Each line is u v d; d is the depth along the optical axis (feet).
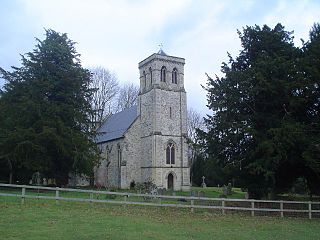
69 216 60.29
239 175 93.71
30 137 105.50
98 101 223.10
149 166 187.11
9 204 67.10
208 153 97.14
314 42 90.79
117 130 213.25
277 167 85.51
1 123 112.27
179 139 191.72
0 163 115.44
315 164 78.33
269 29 100.07
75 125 121.19
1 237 42.06
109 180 208.54
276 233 57.26
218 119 93.71
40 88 114.01
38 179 126.31
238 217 76.54
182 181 188.75
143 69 204.13
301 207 96.43
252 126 88.79
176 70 197.57
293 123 84.07
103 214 66.44
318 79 84.28
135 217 66.39
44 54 121.60
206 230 56.95
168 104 191.83
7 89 117.60
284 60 88.74
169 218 69.26
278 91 87.97
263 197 97.96
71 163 118.62
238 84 91.86
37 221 53.42
